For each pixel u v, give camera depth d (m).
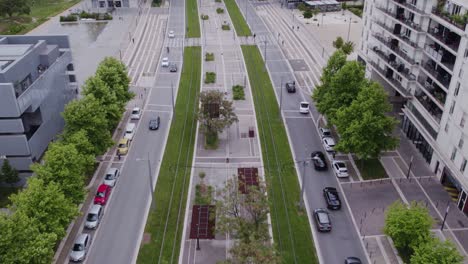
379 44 82.69
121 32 142.62
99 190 61.19
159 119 83.12
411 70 71.25
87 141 60.03
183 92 95.38
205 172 67.44
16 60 63.62
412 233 47.06
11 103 58.81
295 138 77.06
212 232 54.09
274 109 87.69
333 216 57.84
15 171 62.03
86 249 52.09
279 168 68.06
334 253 51.84
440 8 63.38
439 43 62.62
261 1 184.75
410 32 71.50
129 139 75.38
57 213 47.97
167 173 67.31
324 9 166.38
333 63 75.50
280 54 119.75
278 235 54.38
